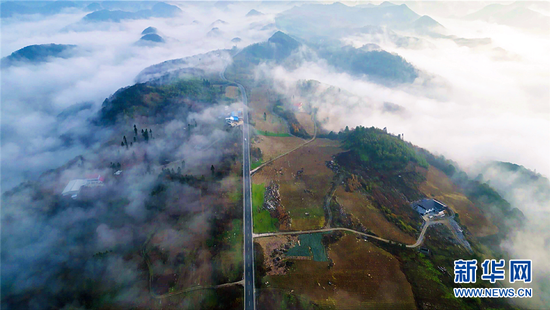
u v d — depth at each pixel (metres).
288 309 149.88
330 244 188.50
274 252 182.88
